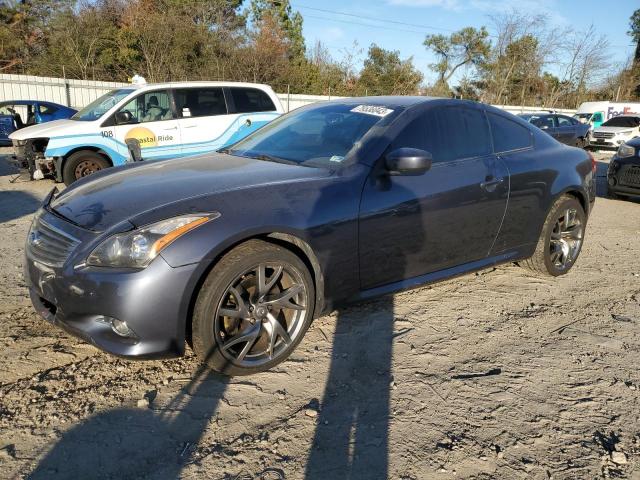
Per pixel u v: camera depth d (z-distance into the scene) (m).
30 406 2.54
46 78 19.47
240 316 2.76
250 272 2.78
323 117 3.90
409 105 3.70
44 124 8.87
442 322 3.69
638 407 2.76
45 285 2.69
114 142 8.36
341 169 3.22
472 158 3.83
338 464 2.24
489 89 43.72
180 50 25.91
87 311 2.54
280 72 29.03
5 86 18.77
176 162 3.63
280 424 2.50
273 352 2.94
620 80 45.12
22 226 6.00
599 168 14.95
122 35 24.91
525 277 4.73
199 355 2.72
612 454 2.35
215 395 2.71
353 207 3.10
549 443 2.43
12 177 9.55
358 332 3.46
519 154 4.20
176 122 8.74
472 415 2.62
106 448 2.29
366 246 3.19
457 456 2.32
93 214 2.73
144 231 2.51
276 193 2.91
